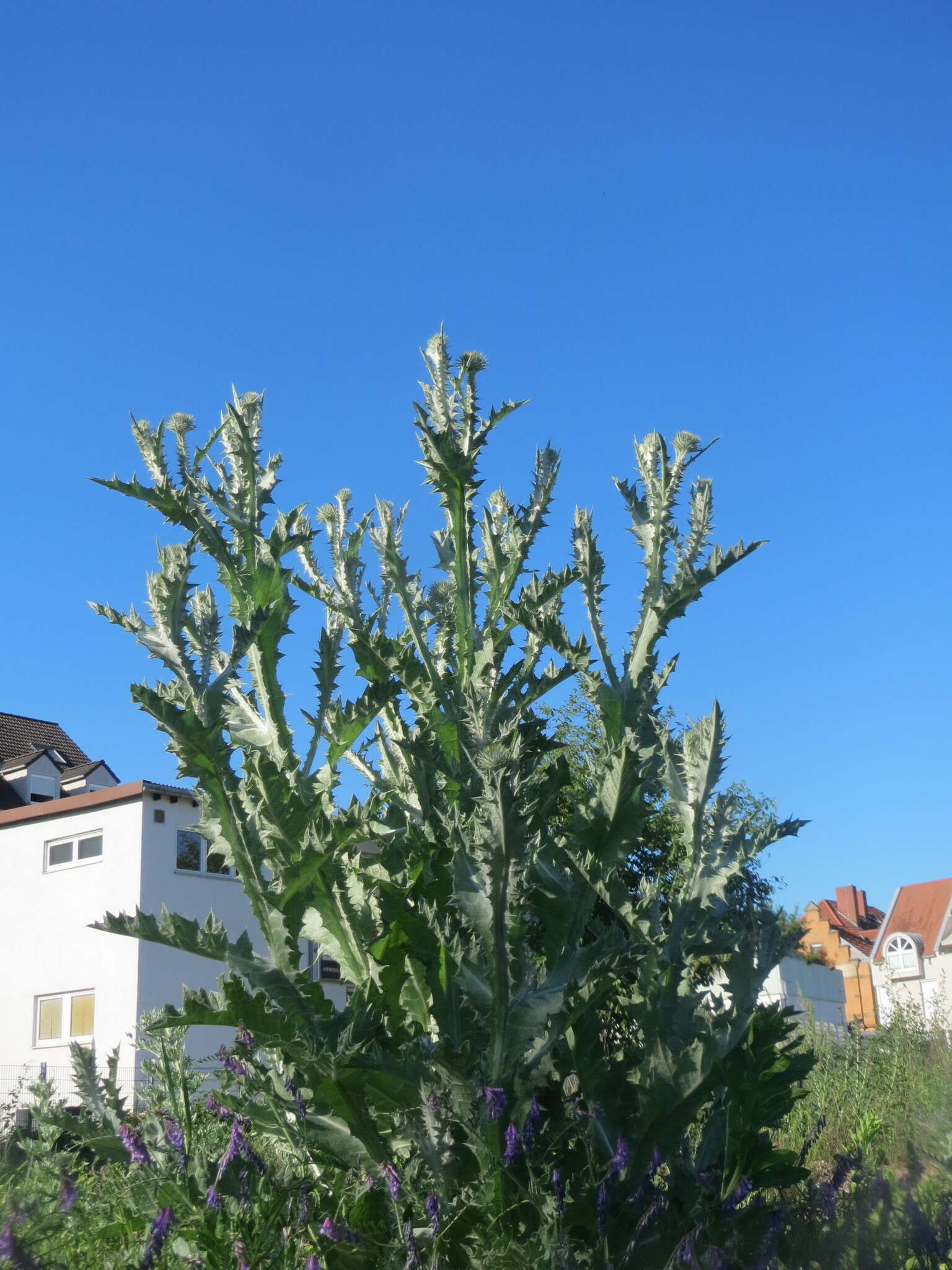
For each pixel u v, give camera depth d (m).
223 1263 3.01
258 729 3.86
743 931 3.86
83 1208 3.46
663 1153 3.59
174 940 3.32
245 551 3.73
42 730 33.28
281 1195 3.21
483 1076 3.36
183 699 3.41
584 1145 3.61
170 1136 3.46
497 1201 3.18
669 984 3.67
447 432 3.92
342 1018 3.39
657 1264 3.39
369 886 3.87
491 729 3.50
